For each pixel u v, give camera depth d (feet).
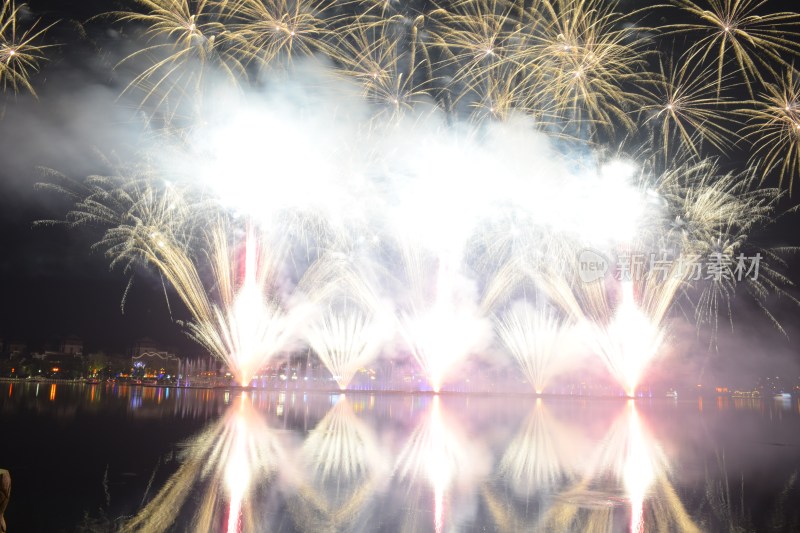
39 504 32.63
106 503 33.09
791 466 49.14
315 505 33.58
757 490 39.32
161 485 37.68
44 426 67.31
